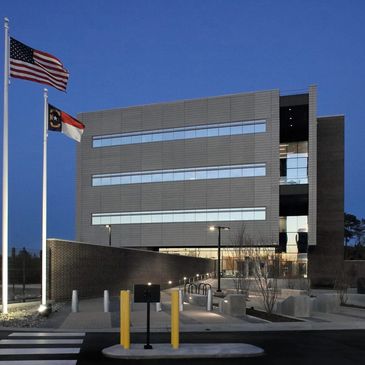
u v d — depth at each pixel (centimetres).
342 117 7256
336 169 7181
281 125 7206
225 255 7075
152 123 7662
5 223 1869
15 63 1902
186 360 1053
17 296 2480
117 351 1095
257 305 2570
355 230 10944
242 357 1098
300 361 1066
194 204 7294
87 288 2884
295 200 7031
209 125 7319
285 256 6875
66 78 2069
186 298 2819
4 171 1872
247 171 7050
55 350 1155
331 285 6881
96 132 8000
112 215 7781
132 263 3700
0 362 1012
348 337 1461
